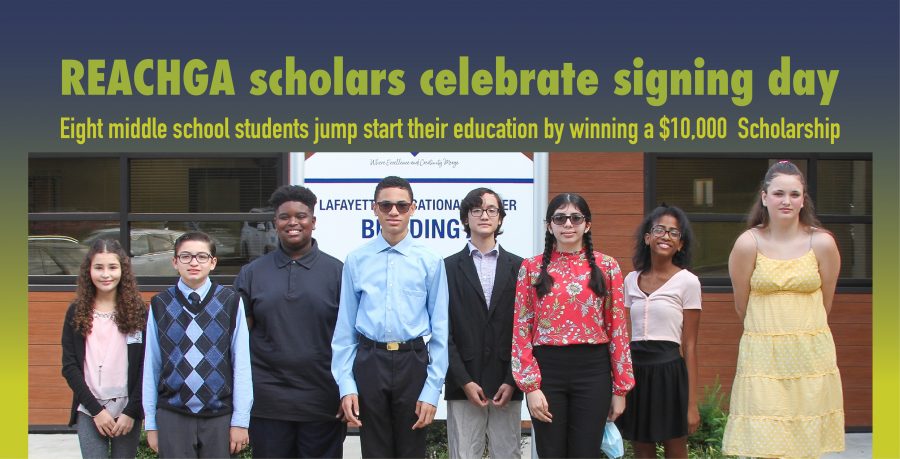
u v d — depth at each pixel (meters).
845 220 7.57
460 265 5.12
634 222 7.40
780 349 4.37
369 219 6.44
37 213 7.45
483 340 5.06
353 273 4.75
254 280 4.92
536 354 4.72
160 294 4.75
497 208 5.13
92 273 4.75
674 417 4.88
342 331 4.72
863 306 7.55
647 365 4.91
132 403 4.75
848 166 7.53
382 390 4.62
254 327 4.94
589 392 4.64
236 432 4.65
